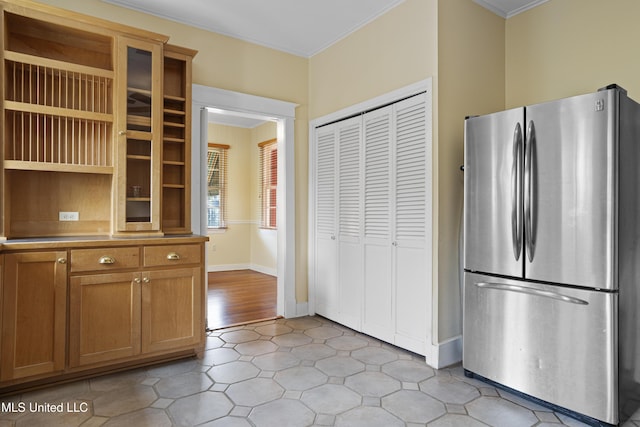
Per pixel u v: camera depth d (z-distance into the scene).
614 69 2.45
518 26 2.99
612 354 1.80
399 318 2.91
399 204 2.92
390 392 2.20
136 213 2.71
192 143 3.21
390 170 3.00
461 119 2.72
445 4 2.64
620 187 1.84
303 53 3.88
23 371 2.09
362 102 3.24
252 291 4.93
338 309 3.55
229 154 6.59
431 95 2.62
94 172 2.50
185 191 2.99
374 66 3.14
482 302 2.31
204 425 1.84
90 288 2.29
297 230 3.86
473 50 2.82
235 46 3.49
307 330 3.36
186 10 3.05
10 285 2.06
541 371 2.03
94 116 2.50
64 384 2.26
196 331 2.65
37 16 2.30
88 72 2.47
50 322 2.17
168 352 2.55
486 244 2.28
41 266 2.15
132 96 2.68
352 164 3.40
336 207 3.58
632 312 1.95
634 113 1.98
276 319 3.71
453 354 2.64
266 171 6.38
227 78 3.44
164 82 3.07
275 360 2.67
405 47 2.85
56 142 2.64
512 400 2.12
